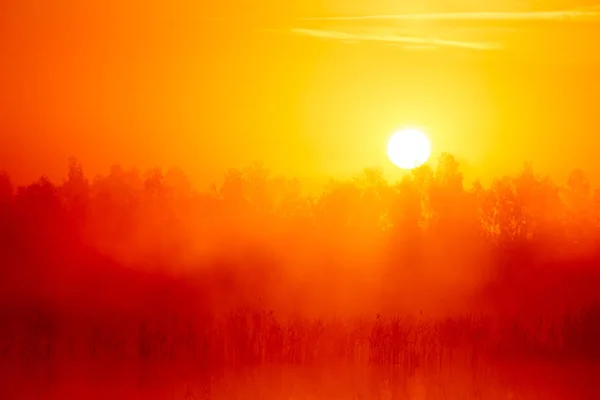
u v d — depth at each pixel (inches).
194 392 1668.3
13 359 1862.7
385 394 1669.5
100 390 1669.5
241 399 1619.1
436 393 1684.3
